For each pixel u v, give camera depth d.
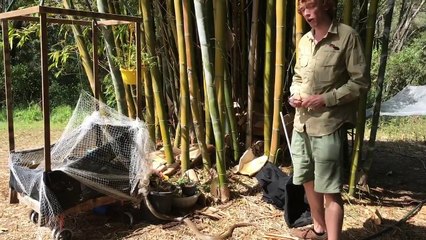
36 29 5.28
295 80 2.64
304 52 2.48
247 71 4.26
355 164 3.48
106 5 4.03
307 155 2.56
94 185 2.94
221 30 3.58
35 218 3.16
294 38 3.85
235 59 4.16
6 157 5.21
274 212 3.31
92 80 4.43
